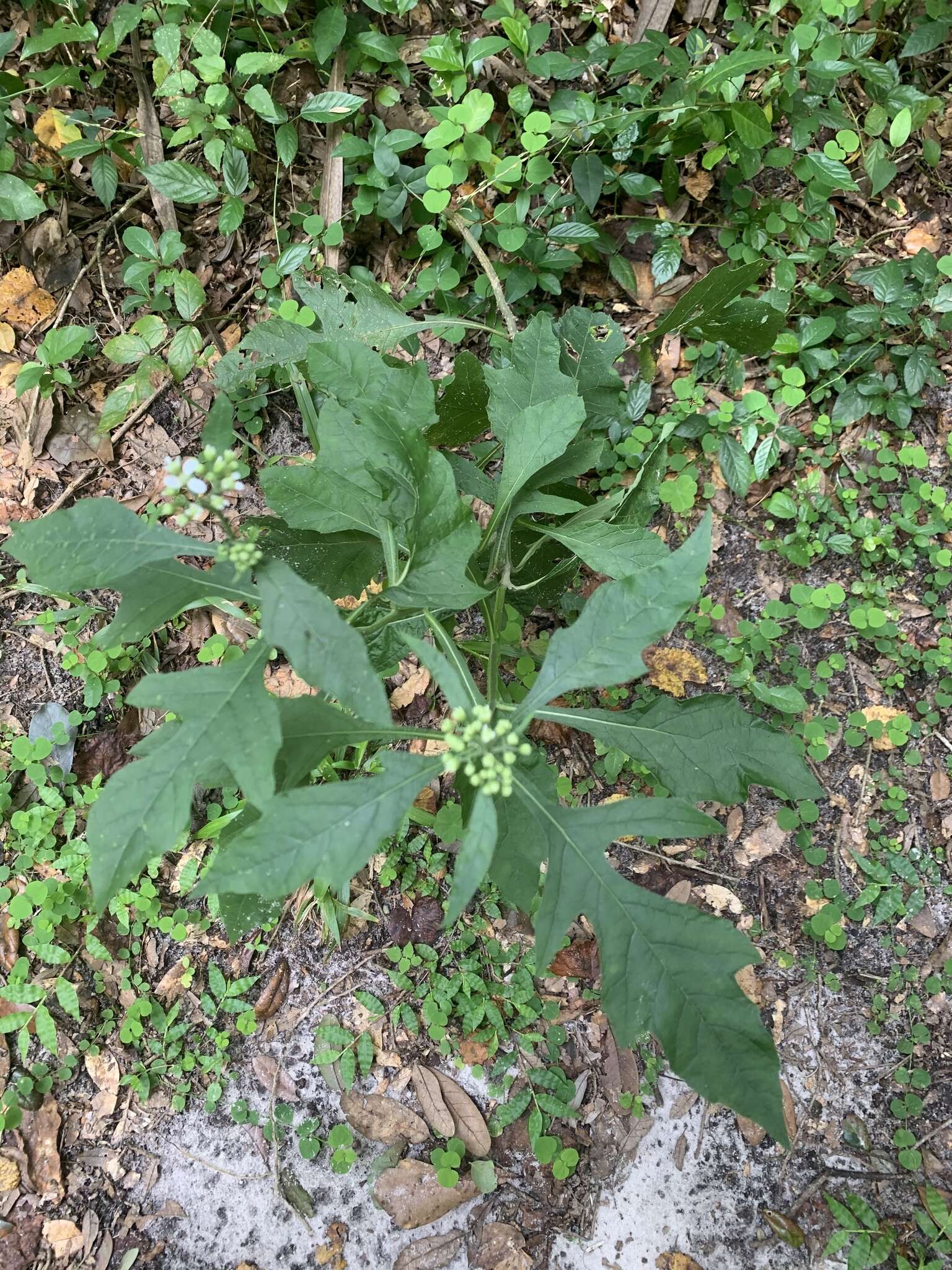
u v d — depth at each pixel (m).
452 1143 0.68
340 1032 0.71
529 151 0.75
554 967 0.72
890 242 0.85
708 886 0.74
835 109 0.80
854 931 0.72
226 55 0.82
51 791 0.74
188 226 0.86
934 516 0.78
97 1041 0.71
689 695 0.78
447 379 0.81
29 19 0.84
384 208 0.80
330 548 0.61
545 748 0.77
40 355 0.74
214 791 0.76
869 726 0.75
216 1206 0.68
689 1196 0.67
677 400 0.83
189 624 0.80
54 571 0.45
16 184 0.73
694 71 0.79
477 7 0.86
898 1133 0.67
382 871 0.73
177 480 0.45
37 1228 0.66
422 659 0.43
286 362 0.70
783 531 0.81
